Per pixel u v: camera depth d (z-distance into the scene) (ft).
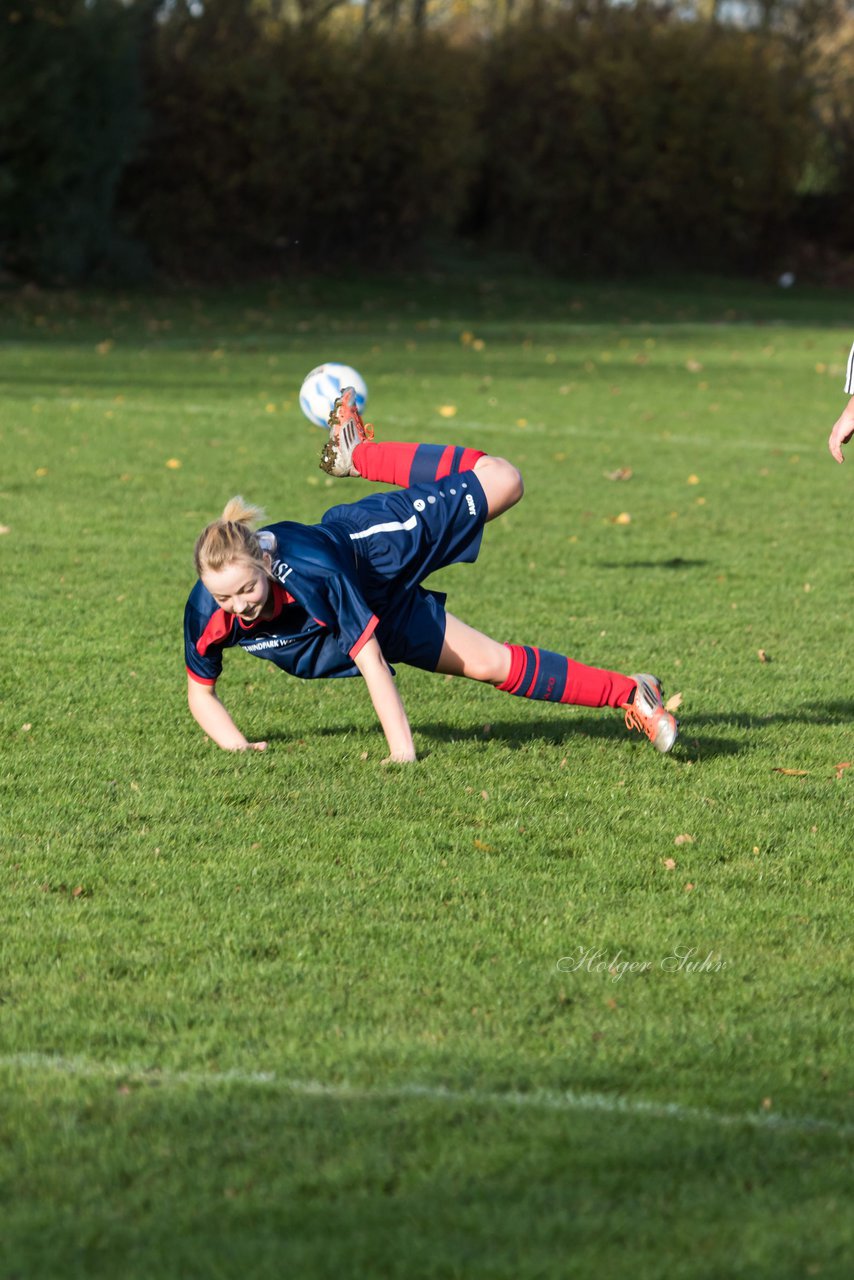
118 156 380.78
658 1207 30.73
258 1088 35.47
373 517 57.47
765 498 140.26
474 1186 31.42
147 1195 31.12
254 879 49.52
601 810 57.57
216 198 422.00
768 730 69.82
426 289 432.25
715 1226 30.07
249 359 261.03
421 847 52.80
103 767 61.67
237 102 412.77
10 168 364.79
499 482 59.72
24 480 137.18
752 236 526.98
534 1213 30.50
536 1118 34.09
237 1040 37.91
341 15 517.55
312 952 43.55
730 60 499.10
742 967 43.04
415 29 458.50
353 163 437.17
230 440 165.89
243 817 55.72
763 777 62.49
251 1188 31.37
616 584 103.35
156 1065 36.70
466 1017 39.29
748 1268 28.78
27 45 353.51
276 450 159.53
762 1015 39.86
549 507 133.69
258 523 54.49
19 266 374.63
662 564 110.32
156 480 139.03
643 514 131.34
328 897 47.93
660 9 499.51
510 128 485.56
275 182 418.51
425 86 441.68
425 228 467.93
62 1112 34.35
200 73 409.90
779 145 515.91
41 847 52.24
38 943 44.04
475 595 99.14
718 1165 32.30
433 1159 32.45
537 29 483.92
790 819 57.00
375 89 436.35
